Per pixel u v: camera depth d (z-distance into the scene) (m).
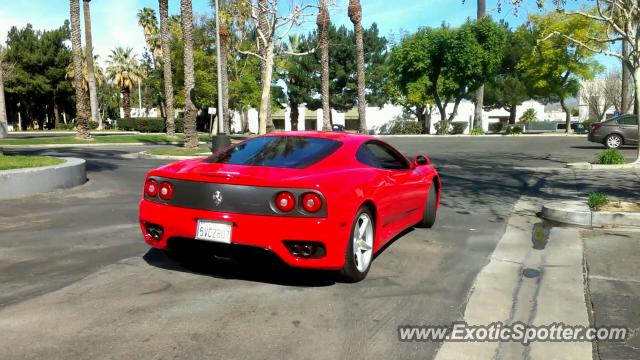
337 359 3.09
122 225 6.77
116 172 13.43
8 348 3.14
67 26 62.81
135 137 33.28
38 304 3.88
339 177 4.29
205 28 41.06
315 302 4.00
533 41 36.12
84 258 5.15
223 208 4.05
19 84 58.19
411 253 5.45
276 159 4.57
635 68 12.28
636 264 4.91
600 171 12.68
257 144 5.00
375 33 57.97
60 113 69.56
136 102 79.56
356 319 3.68
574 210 6.88
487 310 3.87
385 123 59.28
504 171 13.34
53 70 59.44
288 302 3.98
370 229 4.68
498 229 6.61
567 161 16.03
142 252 5.39
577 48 34.53
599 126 20.98
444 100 49.62
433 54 42.31
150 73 55.25
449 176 12.34
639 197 8.48
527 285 4.41
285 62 50.59
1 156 11.72
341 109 59.78
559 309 3.86
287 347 3.22
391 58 46.41
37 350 3.12
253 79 40.34
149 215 4.42
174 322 3.57
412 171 5.91
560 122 64.81
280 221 3.91
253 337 3.36
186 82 22.97
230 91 39.75
